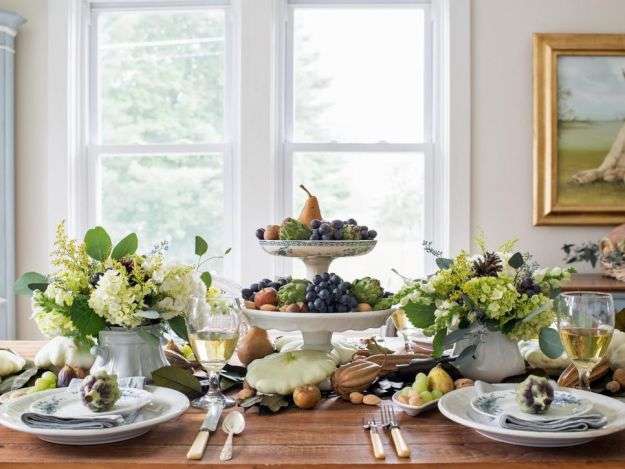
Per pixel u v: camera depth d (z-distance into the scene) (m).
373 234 1.74
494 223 3.53
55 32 3.58
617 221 3.46
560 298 1.38
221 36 3.74
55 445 1.22
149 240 3.77
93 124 3.76
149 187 3.76
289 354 1.54
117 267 1.55
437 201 3.70
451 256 3.52
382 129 3.74
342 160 3.73
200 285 1.66
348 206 3.74
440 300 1.58
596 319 1.33
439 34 3.67
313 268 1.78
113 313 1.50
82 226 3.75
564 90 3.47
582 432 1.13
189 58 3.75
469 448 1.19
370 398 1.48
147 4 3.74
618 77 3.47
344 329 1.56
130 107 3.77
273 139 3.60
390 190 3.73
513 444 1.21
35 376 1.67
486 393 1.36
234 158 3.71
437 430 1.30
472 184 3.54
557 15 3.51
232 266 3.72
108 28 3.76
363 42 3.73
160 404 1.36
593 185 3.47
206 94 3.75
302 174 3.73
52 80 3.58
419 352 1.88
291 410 1.45
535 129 3.48
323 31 3.74
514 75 3.52
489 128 3.53
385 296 1.66
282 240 1.69
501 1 3.52
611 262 3.16
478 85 3.53
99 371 1.29
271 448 1.20
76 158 3.68
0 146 3.49
